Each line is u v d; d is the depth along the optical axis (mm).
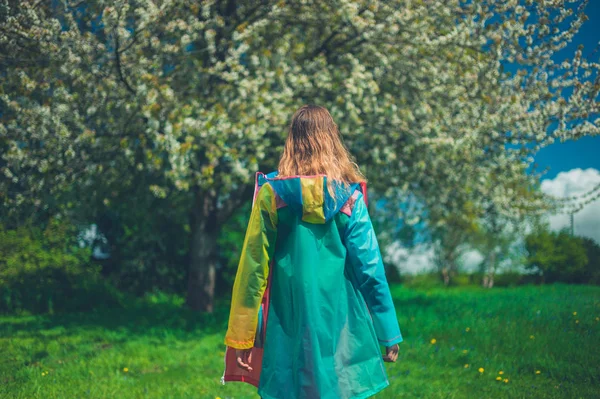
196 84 8492
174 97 8062
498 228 16625
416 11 8289
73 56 7199
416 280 21250
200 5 8031
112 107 8391
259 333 2279
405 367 5746
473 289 17625
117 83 8141
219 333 8438
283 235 2279
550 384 4785
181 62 8375
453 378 5156
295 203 2199
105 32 7191
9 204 8867
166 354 6738
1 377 5234
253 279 2211
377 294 2240
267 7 8734
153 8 7328
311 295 2186
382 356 2285
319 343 2160
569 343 6227
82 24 8086
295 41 9305
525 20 8195
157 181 10430
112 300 11828
